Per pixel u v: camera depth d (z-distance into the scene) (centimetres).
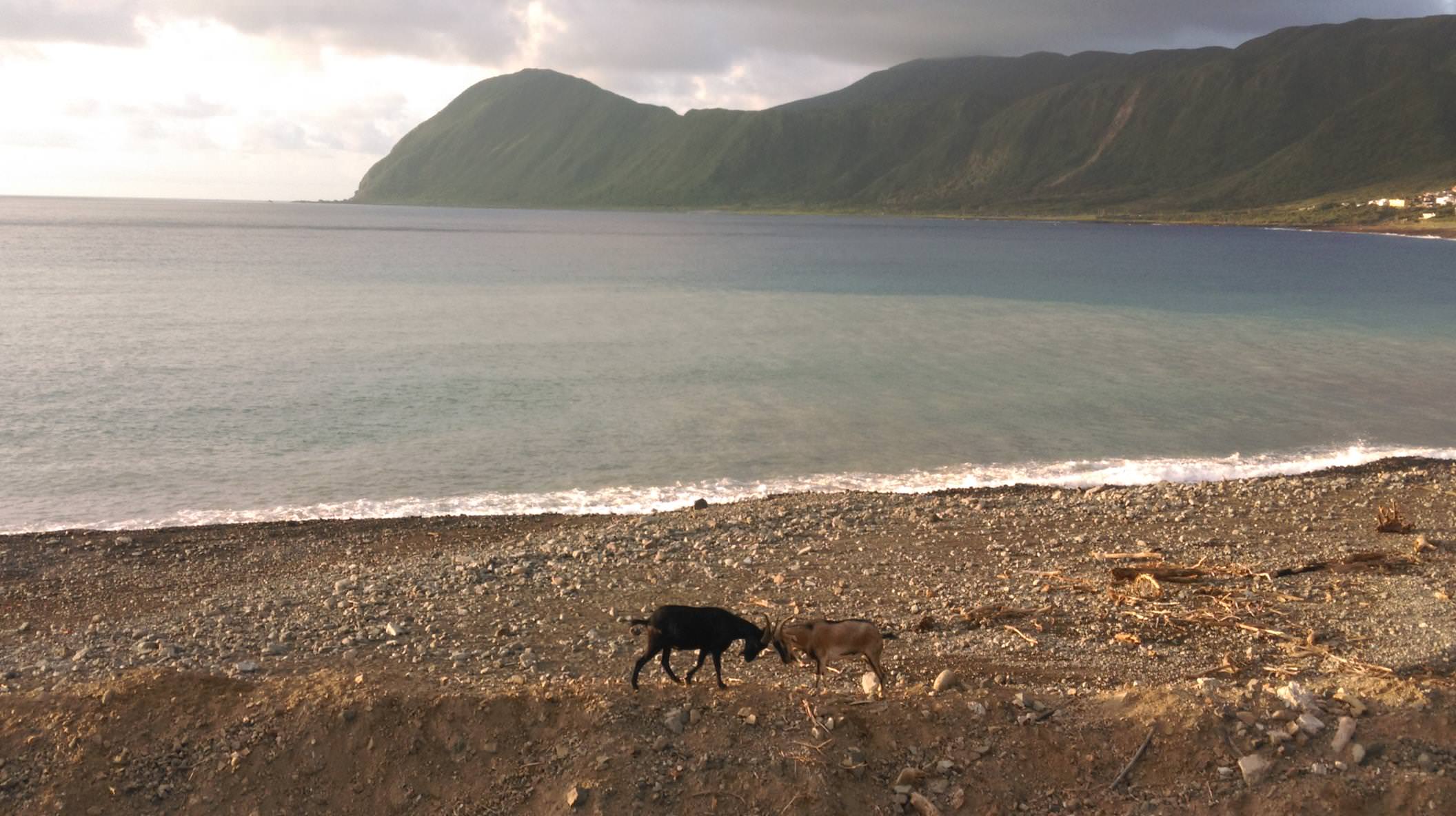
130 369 4384
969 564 2061
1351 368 4959
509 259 13262
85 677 1431
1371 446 3456
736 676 1408
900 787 1009
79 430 3359
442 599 1830
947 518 2431
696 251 16600
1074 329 6381
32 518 2533
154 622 1744
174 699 1117
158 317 6166
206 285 8388
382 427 3522
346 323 6122
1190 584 1881
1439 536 2156
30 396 3797
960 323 6688
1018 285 10031
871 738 1071
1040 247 19762
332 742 1052
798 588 1903
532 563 2050
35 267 9944
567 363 4838
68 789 1007
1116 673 1423
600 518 2602
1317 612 1684
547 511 2688
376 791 1014
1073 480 3002
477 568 2011
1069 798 1004
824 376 4631
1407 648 1469
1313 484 2747
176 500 2706
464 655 1519
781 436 3509
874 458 3250
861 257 15362
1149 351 5462
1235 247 19462
